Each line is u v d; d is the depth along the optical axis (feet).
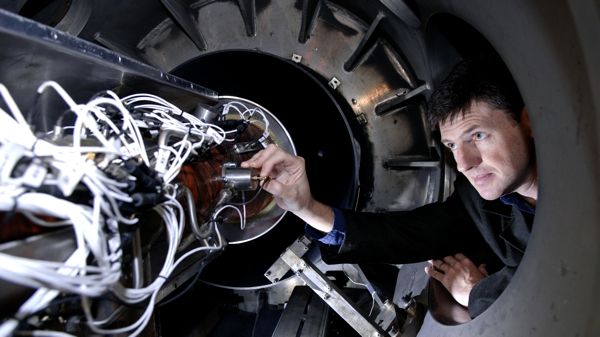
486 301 3.75
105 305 2.28
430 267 4.91
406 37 4.86
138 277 2.28
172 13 4.93
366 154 5.56
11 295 1.78
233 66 5.65
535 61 2.27
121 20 4.95
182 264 3.27
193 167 3.19
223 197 3.30
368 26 5.23
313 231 4.59
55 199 1.70
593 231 1.86
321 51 5.44
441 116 3.74
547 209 2.36
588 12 1.71
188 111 4.33
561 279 2.12
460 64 3.67
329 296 4.38
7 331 1.60
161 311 5.76
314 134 6.11
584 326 1.86
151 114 2.93
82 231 1.73
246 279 5.87
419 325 4.53
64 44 2.29
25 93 2.46
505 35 2.66
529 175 3.67
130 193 2.07
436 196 5.36
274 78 5.81
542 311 2.26
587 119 1.83
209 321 5.88
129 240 2.12
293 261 4.49
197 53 5.38
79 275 1.85
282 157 3.73
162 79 3.34
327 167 6.12
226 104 4.43
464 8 3.31
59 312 2.05
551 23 2.00
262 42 5.40
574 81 1.89
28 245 1.70
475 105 3.44
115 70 2.83
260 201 4.47
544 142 2.34
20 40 2.06
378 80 5.47
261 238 6.28
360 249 4.54
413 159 5.44
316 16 5.27
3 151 1.58
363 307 5.62
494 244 4.48
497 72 3.36
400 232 4.66
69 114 2.89
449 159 5.24
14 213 1.65
